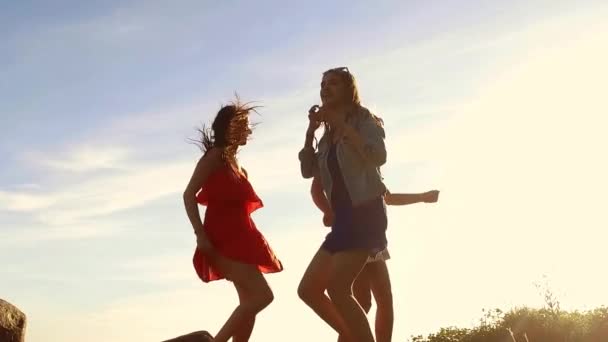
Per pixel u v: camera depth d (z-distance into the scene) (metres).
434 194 5.92
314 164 5.46
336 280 4.96
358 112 5.25
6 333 4.53
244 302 5.09
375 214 5.06
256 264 5.13
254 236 5.21
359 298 5.66
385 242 5.16
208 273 5.17
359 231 4.98
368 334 4.95
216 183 5.19
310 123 5.32
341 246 4.98
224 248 5.11
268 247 5.28
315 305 5.15
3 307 4.59
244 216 5.24
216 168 5.22
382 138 5.11
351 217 5.01
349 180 5.04
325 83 5.28
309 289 5.14
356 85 5.29
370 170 5.09
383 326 5.50
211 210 5.20
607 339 13.66
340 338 5.21
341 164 5.07
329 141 5.22
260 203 5.37
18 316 4.65
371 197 5.05
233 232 5.14
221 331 5.03
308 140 5.43
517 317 14.64
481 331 14.44
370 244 5.00
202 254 5.16
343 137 5.12
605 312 14.55
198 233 5.09
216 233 5.14
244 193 5.22
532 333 14.23
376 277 5.48
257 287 5.10
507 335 8.80
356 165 5.07
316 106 5.31
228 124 5.25
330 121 5.14
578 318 14.54
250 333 5.20
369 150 4.99
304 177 5.52
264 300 5.11
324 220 5.75
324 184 5.19
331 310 5.16
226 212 5.18
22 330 4.64
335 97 5.23
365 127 5.14
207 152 5.27
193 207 5.11
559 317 14.41
